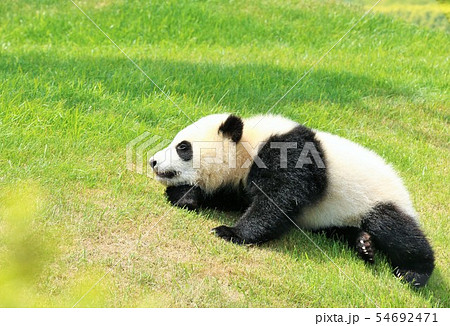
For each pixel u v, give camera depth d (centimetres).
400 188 784
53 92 1061
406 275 716
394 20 1856
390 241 742
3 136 892
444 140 1178
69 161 876
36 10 1781
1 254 627
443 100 1336
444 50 1703
